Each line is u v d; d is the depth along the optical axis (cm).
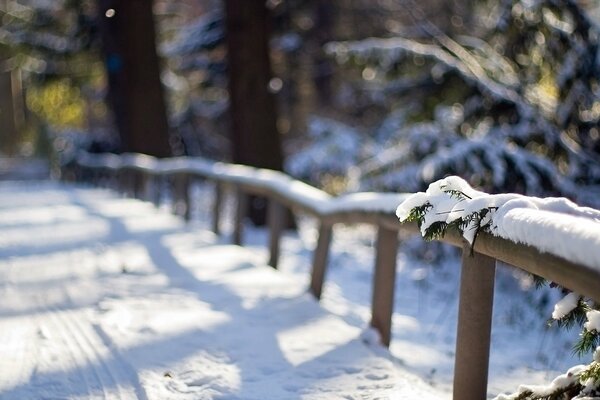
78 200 1720
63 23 2686
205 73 2522
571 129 1098
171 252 896
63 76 2834
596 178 1071
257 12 1505
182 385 425
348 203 584
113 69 2284
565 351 754
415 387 427
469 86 1141
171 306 614
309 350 492
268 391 416
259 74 1505
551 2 1048
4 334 528
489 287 350
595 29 1048
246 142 1509
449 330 800
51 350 489
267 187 827
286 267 1060
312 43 2688
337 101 2942
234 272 768
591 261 235
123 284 702
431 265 1216
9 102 4519
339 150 1797
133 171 1805
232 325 553
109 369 452
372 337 511
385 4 2709
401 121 1279
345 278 1089
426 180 1024
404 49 1188
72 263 823
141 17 2122
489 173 1023
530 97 1144
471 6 1434
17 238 1035
